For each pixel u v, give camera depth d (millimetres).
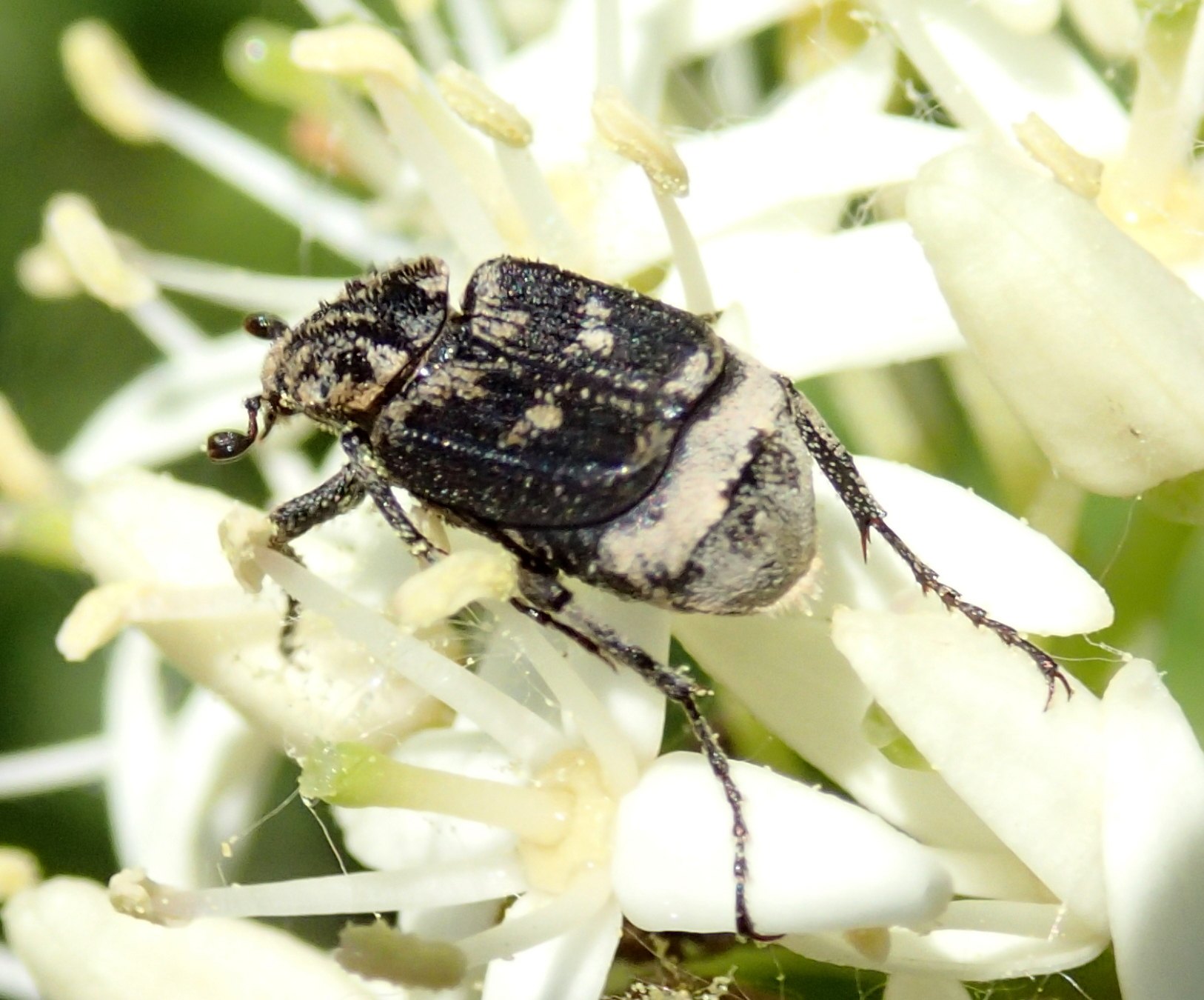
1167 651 68
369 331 61
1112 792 59
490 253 65
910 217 60
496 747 63
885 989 61
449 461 61
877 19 66
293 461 72
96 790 77
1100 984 62
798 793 59
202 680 63
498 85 69
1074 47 70
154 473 68
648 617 61
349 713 63
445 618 62
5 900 66
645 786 60
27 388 83
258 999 62
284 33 72
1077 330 59
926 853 59
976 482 68
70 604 79
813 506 60
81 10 84
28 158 84
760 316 64
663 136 62
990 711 59
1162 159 64
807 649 61
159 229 84
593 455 60
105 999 62
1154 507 62
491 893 61
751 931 59
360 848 64
